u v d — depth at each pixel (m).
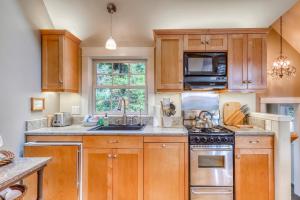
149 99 3.22
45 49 2.79
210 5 2.84
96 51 3.25
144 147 2.52
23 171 1.35
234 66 2.84
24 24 2.48
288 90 3.95
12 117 2.30
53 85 2.79
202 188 2.49
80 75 3.26
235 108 3.16
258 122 2.85
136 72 3.41
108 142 2.53
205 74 2.84
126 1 2.82
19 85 2.40
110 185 2.53
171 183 2.51
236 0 2.77
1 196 1.37
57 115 2.96
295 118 4.23
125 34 3.18
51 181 2.45
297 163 4.12
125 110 3.21
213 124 3.01
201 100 3.19
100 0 2.82
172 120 3.08
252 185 2.48
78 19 3.03
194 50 2.85
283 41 3.94
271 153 2.49
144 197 2.52
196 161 2.49
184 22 3.06
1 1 2.14
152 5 2.86
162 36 2.87
